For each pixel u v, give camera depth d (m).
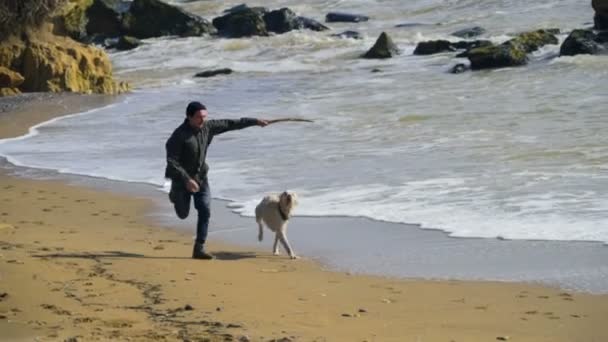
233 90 31.23
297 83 31.58
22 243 12.65
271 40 43.88
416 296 9.81
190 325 8.80
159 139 22.23
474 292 9.88
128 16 48.69
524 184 14.88
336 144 19.70
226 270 11.16
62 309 9.34
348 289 10.19
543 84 26.22
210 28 48.34
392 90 27.50
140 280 10.57
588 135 18.50
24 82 33.91
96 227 13.98
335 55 39.25
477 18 43.88
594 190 14.16
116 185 17.31
